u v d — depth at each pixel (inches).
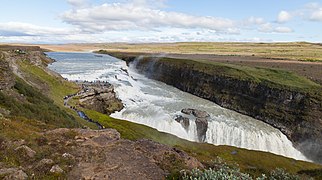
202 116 2231.8
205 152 1542.8
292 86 2417.6
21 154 552.4
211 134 2078.0
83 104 2197.3
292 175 713.0
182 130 2086.6
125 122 1878.7
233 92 2778.1
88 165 550.6
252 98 2581.2
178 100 2790.4
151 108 2420.0
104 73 3838.6
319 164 1752.0
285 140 2080.5
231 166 693.9
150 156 623.2
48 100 1619.1
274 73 3031.5
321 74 3073.3
